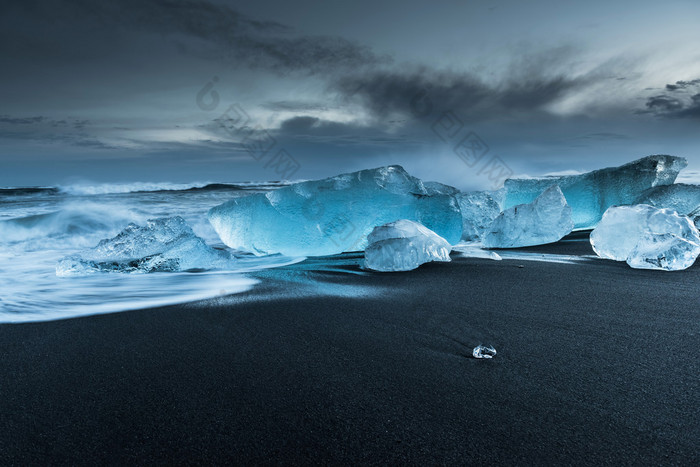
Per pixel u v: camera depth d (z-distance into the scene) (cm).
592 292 293
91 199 1231
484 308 265
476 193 618
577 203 599
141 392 166
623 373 172
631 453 123
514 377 172
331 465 122
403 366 185
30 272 432
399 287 326
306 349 207
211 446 131
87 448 132
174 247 442
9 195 1334
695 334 211
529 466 119
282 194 533
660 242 365
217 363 192
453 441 130
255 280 371
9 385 175
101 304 298
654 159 558
